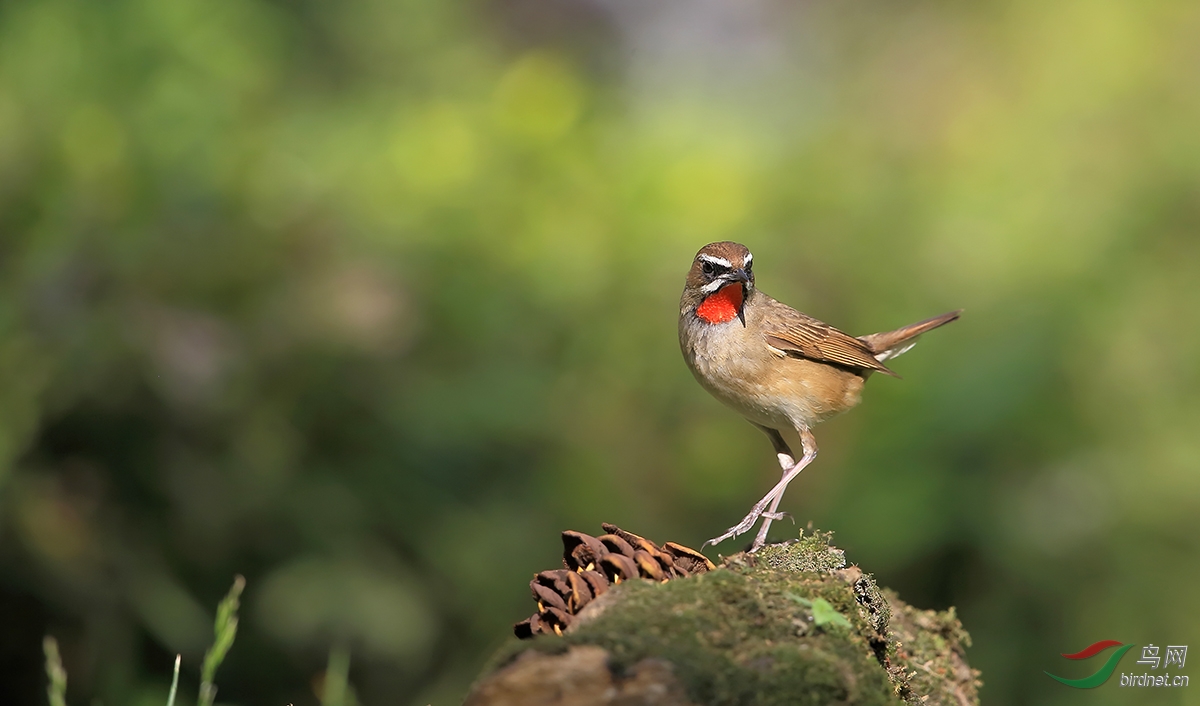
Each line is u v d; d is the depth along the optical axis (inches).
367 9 673.0
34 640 392.2
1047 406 472.1
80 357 405.4
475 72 675.4
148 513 416.5
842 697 178.9
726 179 566.3
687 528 514.3
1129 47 682.8
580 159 557.9
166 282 432.8
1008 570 446.0
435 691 440.5
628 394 521.3
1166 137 624.7
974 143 675.4
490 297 489.4
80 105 466.0
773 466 523.2
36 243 424.2
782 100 813.9
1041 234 565.6
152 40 495.8
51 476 409.7
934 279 548.1
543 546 464.8
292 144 527.8
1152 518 469.4
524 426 468.8
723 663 178.2
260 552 430.6
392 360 459.8
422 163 522.6
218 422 424.5
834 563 237.3
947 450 462.0
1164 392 509.7
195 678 409.7
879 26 862.5
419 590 448.1
